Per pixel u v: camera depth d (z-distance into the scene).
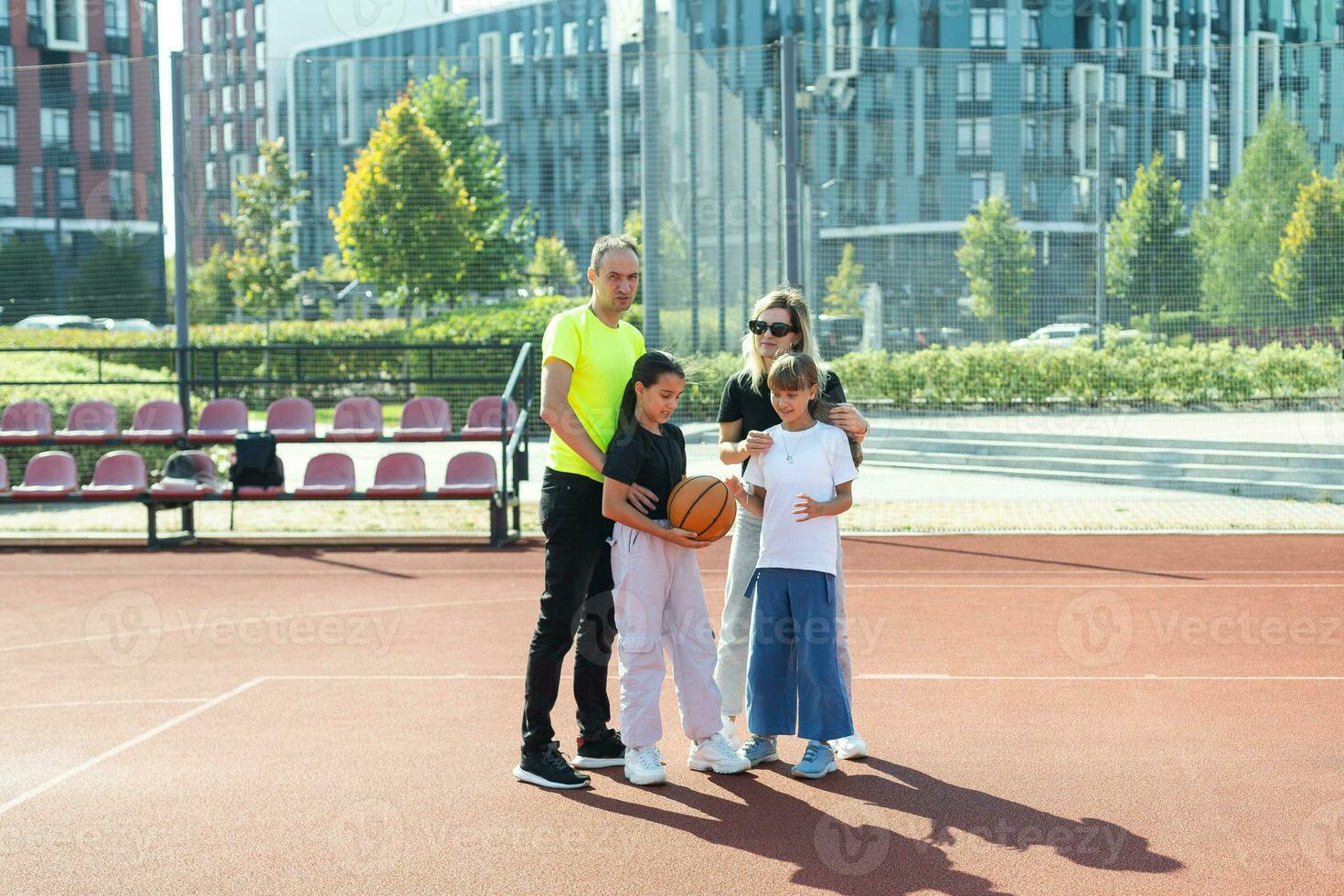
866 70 19.11
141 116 16.52
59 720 5.85
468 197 19.36
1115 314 16.98
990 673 6.57
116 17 39.59
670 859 4.03
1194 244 16.42
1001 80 18.92
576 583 4.91
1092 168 17.31
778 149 16.83
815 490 4.93
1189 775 4.80
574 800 4.66
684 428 15.45
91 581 10.17
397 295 19.44
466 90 20.92
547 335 5.07
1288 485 14.42
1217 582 9.45
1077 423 16.80
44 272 16.41
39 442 12.82
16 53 38.69
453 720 5.80
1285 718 5.61
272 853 4.12
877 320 17.64
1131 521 13.04
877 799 4.60
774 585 4.96
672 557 4.96
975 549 11.45
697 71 17.02
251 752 5.29
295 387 19.22
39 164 16.02
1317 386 15.73
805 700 4.88
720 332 16.58
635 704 4.87
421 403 13.08
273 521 13.80
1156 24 40.38
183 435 12.86
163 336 17.59
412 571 10.61
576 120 19.30
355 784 4.85
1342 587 9.19
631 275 5.13
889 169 17.91
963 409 17.20
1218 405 16.34
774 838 4.21
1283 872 3.84
